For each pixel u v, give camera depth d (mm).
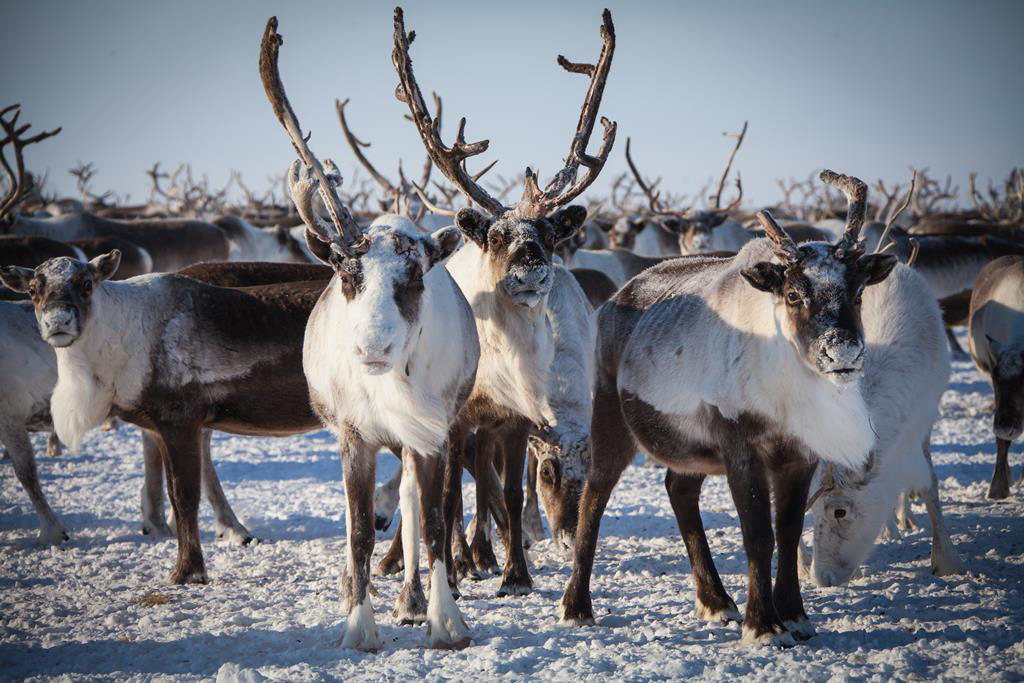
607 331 23000
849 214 18703
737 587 24125
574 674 17062
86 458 45500
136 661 19172
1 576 26766
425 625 20922
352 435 20000
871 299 23094
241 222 88438
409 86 23562
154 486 31578
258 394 28016
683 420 20203
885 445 21984
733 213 139125
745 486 19078
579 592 21109
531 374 24234
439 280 21031
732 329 19391
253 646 19953
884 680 16359
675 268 23234
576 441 28141
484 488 26250
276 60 19094
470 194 23844
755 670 17141
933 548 24734
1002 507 31828
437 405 20094
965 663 17234
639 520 32375
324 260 19078
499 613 21953
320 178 18859
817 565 23062
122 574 27000
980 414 50594
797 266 18047
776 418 18828
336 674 17562
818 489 22406
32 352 31156
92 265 26656
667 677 16922
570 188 24281
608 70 24328
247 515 34250
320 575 26375
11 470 42781
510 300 23672
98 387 26844
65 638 21031
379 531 31328
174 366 27078
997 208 153750
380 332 17859
